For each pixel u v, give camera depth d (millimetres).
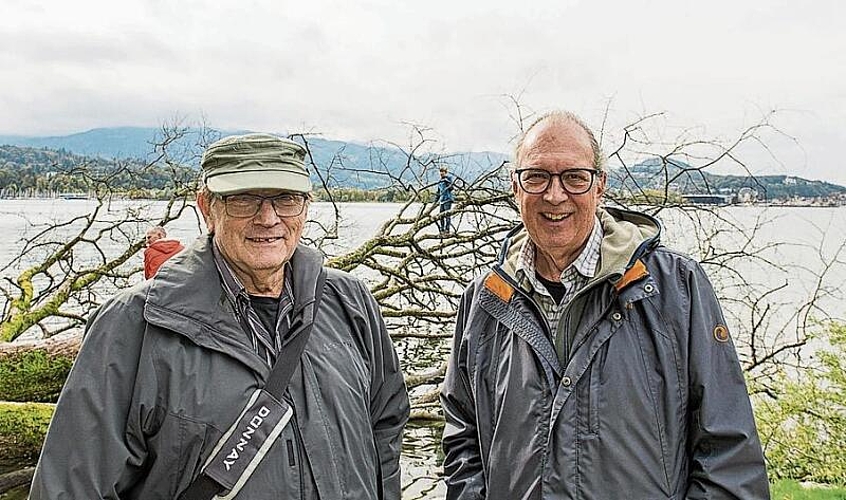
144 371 2070
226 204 2184
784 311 6340
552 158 2266
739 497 2145
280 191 2195
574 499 2182
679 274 2311
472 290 2594
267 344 2199
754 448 2186
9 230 8188
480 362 2453
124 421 2064
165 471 2055
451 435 2559
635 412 2188
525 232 2521
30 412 6020
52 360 6383
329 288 2449
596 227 2381
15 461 6016
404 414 2617
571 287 2348
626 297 2238
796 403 5754
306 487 2111
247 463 2053
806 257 6555
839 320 6020
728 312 6723
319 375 2227
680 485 2217
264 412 2094
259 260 2178
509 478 2299
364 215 8141
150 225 8383
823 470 5570
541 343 2312
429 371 7422
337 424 2209
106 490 2012
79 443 2012
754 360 6301
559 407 2232
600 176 2346
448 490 2539
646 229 2408
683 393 2219
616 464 2168
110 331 2104
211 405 2064
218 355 2125
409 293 8719
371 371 2479
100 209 8281
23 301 7805
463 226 7930
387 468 2529
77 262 8969
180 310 2117
